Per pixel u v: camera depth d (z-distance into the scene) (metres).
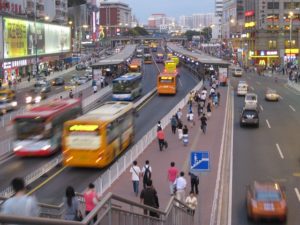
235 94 77.44
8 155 36.72
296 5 142.88
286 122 51.19
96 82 80.31
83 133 31.55
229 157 35.25
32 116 35.19
